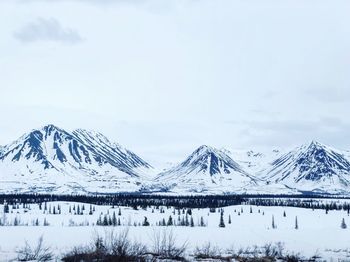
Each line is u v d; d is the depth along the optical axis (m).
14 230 115.88
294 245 81.38
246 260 50.28
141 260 40.38
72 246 63.88
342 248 75.06
